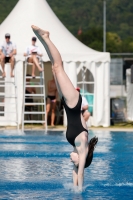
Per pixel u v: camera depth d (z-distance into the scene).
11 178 17.92
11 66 39.12
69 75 41.62
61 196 14.78
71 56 41.66
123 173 19.09
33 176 18.34
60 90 15.80
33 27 16.23
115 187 16.23
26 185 16.53
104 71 42.25
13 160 22.73
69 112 15.66
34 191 15.55
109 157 23.72
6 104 41.69
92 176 18.38
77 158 15.76
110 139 32.00
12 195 14.93
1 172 19.23
